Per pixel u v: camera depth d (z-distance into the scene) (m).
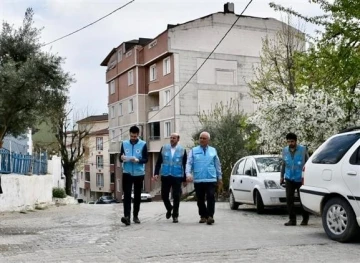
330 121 14.39
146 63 47.38
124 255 7.14
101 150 74.81
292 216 10.92
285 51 30.30
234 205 16.27
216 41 43.59
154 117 46.16
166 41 42.56
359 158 8.19
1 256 7.14
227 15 43.97
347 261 6.59
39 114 16.42
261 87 29.08
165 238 8.73
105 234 9.49
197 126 42.19
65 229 10.59
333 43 12.79
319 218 12.66
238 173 16.16
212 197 11.18
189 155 11.39
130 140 11.20
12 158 17.33
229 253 7.20
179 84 42.34
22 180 17.42
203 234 9.27
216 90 43.16
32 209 17.77
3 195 16.11
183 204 20.78
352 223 8.00
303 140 14.73
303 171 9.46
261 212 14.27
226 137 30.94
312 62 13.45
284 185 11.62
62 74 16.44
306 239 8.52
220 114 37.19
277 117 15.16
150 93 47.62
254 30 44.62
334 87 13.95
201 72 42.84
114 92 55.41
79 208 18.91
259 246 7.76
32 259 6.90
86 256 7.10
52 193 21.95
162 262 6.62
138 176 11.13
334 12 12.50
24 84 15.42
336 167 8.48
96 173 75.62
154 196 44.12
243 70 44.03
